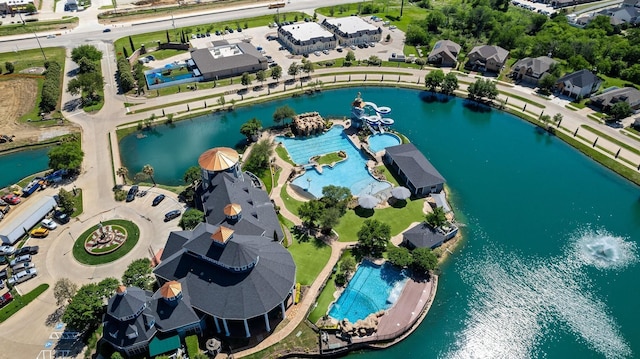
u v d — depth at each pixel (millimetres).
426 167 145000
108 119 180125
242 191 122062
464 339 98750
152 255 115312
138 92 197375
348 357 95375
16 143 164500
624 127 174000
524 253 120875
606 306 106438
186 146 166375
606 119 179375
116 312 88500
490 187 146000
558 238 126062
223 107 189000
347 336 96312
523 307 105938
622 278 113625
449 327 101062
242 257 95250
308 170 150625
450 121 183875
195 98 195125
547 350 96812
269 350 94250
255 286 94562
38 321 99000
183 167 154125
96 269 111562
